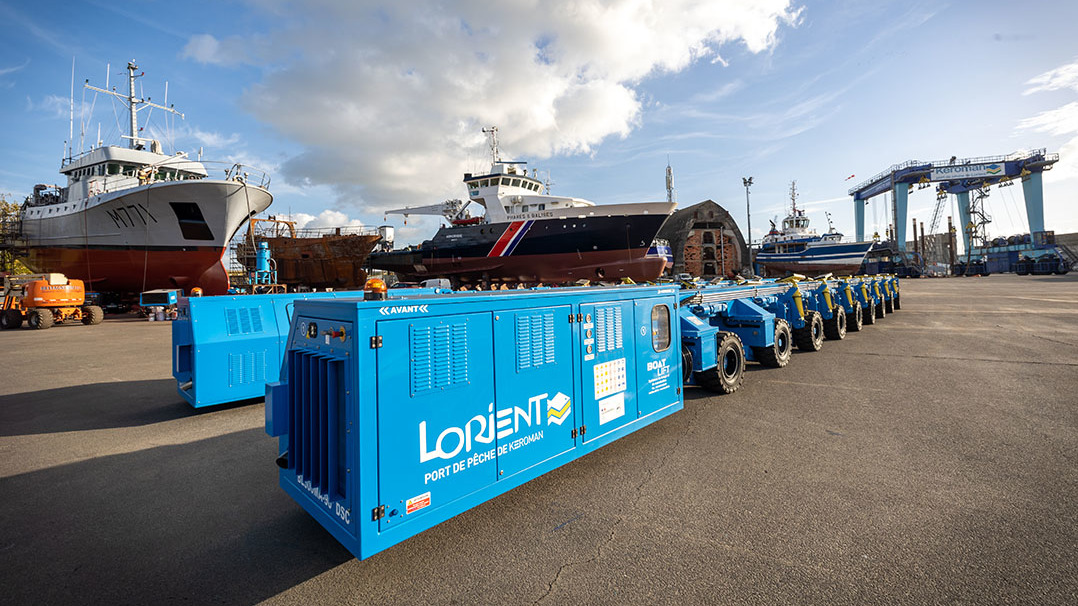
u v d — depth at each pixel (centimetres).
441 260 3016
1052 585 240
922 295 2794
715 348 633
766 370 820
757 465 410
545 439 349
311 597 248
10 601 249
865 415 548
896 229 7262
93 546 306
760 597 237
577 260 2747
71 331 1753
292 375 306
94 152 2748
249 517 345
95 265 2616
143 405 679
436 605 238
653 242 2884
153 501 373
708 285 877
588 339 392
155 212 2395
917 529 299
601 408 404
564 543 294
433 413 275
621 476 393
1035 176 6962
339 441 263
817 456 427
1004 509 321
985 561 262
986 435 469
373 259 3359
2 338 1536
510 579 258
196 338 624
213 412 641
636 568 265
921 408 569
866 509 327
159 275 2583
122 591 257
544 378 349
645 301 468
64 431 561
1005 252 7412
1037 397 602
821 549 279
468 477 295
